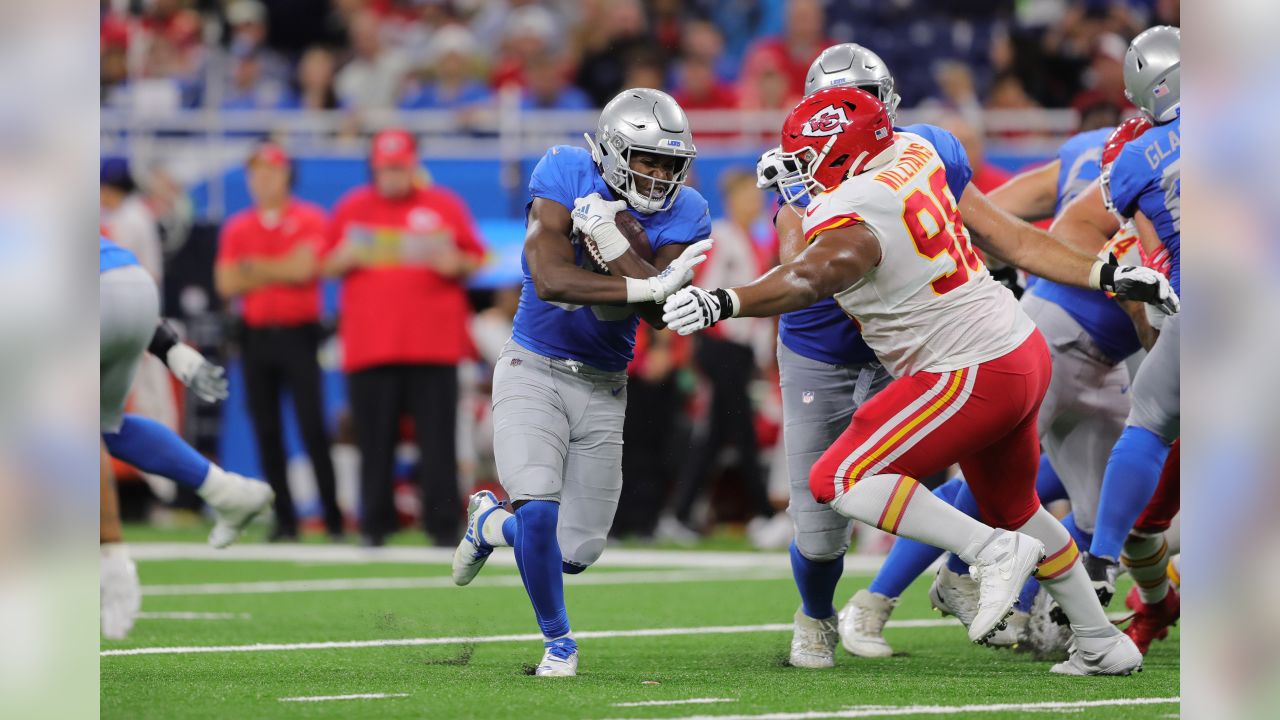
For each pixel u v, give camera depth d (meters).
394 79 48.22
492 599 25.16
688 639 19.98
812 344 16.94
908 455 14.81
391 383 33.72
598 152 15.64
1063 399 18.52
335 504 35.84
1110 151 17.34
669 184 15.49
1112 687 15.05
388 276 33.34
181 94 46.34
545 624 16.11
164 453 20.98
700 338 35.62
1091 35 42.91
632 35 46.66
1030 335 15.04
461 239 33.72
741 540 37.50
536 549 15.64
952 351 14.64
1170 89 16.50
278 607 23.81
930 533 14.84
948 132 16.14
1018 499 15.57
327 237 33.94
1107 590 16.75
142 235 37.25
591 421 16.28
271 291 34.78
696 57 44.75
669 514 37.97
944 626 21.72
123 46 46.06
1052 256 15.77
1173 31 16.69
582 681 15.49
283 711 13.28
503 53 47.97
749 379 35.84
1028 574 14.73
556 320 15.98
